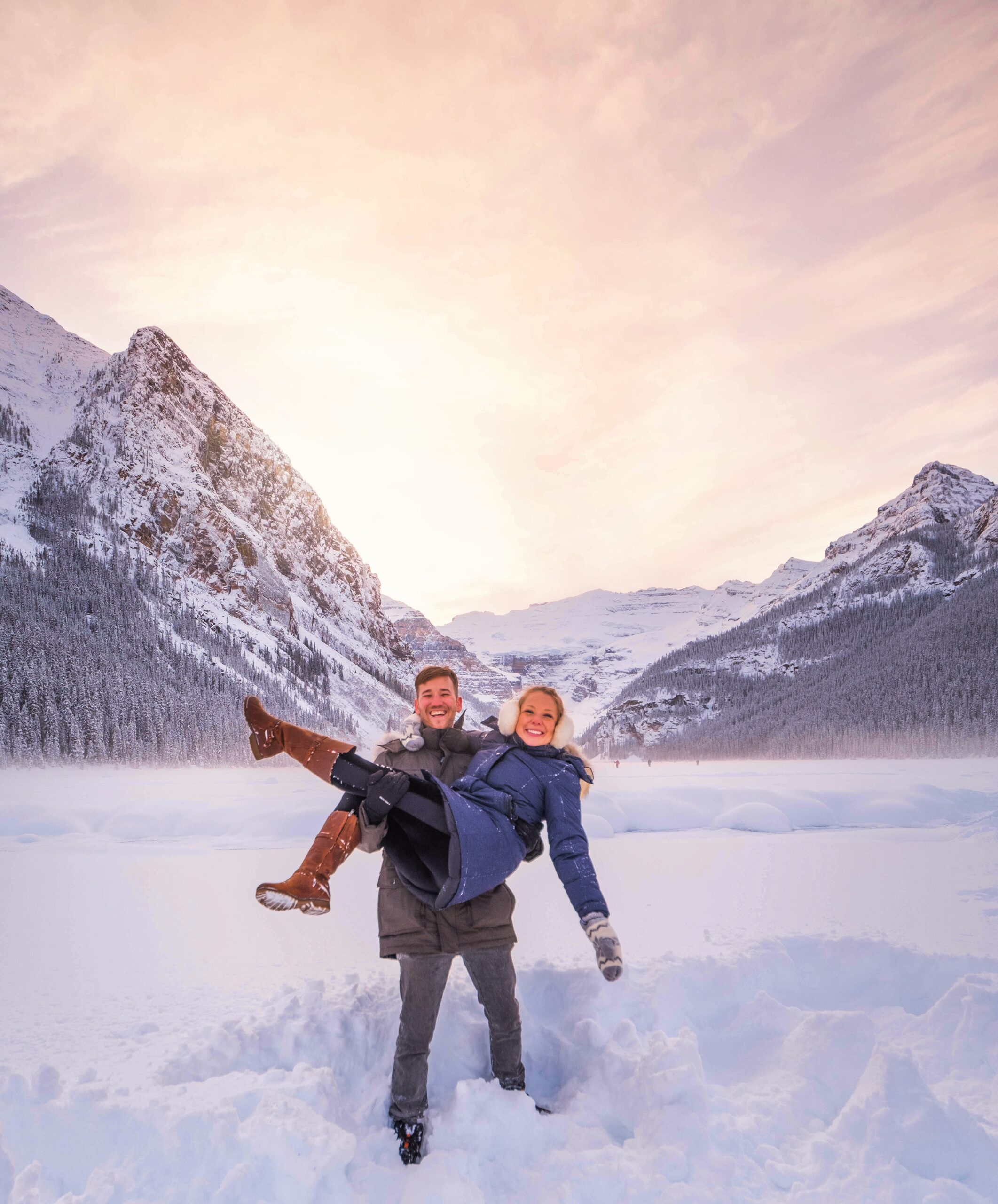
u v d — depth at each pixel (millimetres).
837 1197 1733
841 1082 2244
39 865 7352
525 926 3961
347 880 6125
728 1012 2838
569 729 2434
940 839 8688
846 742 112062
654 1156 1867
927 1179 1829
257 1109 1948
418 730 2555
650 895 4824
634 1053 2301
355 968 3336
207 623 136125
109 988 3062
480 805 2236
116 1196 1692
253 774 52719
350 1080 2373
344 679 157500
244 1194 1704
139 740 75812
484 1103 2084
